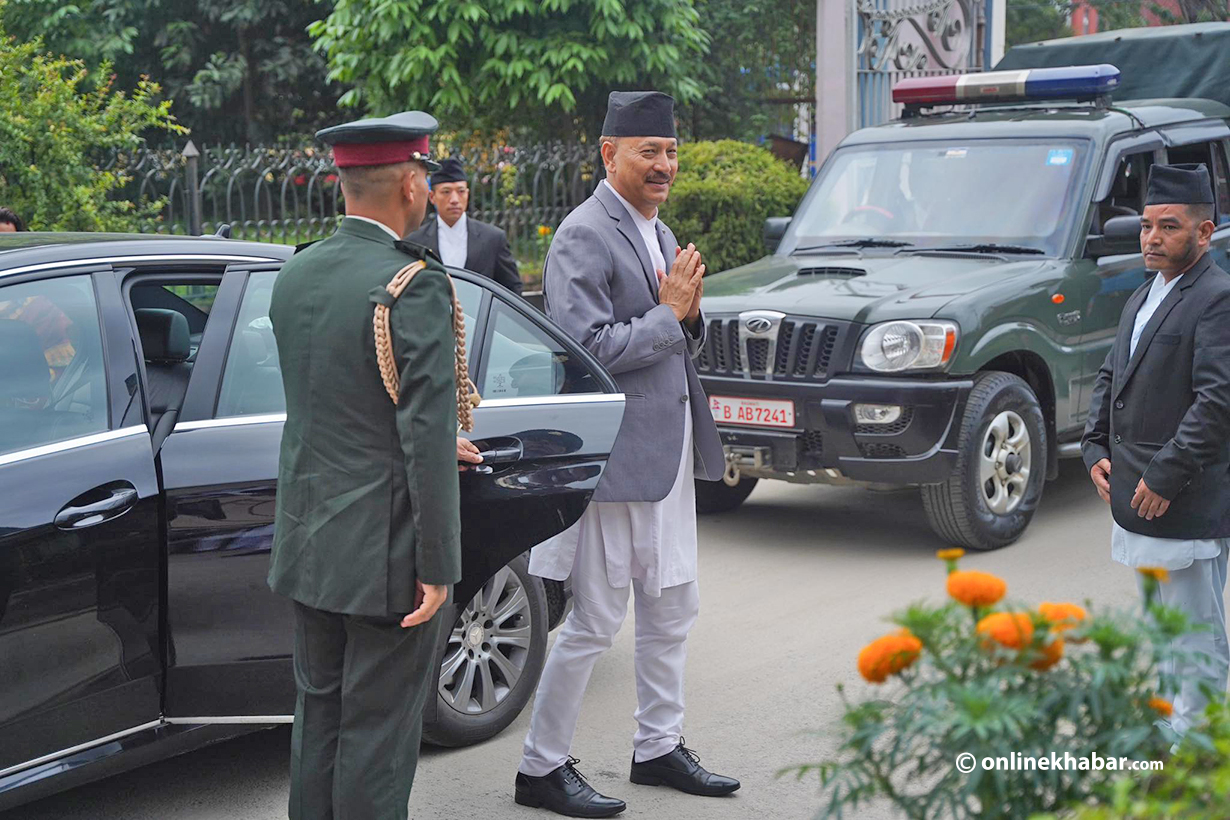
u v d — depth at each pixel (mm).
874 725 1886
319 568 2863
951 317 6078
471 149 11633
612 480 3686
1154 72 9828
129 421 3551
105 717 3451
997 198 7230
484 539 3797
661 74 11789
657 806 3836
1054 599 5637
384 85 11445
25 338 3447
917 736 1863
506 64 11062
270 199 10117
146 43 14812
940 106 8508
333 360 2844
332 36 11273
